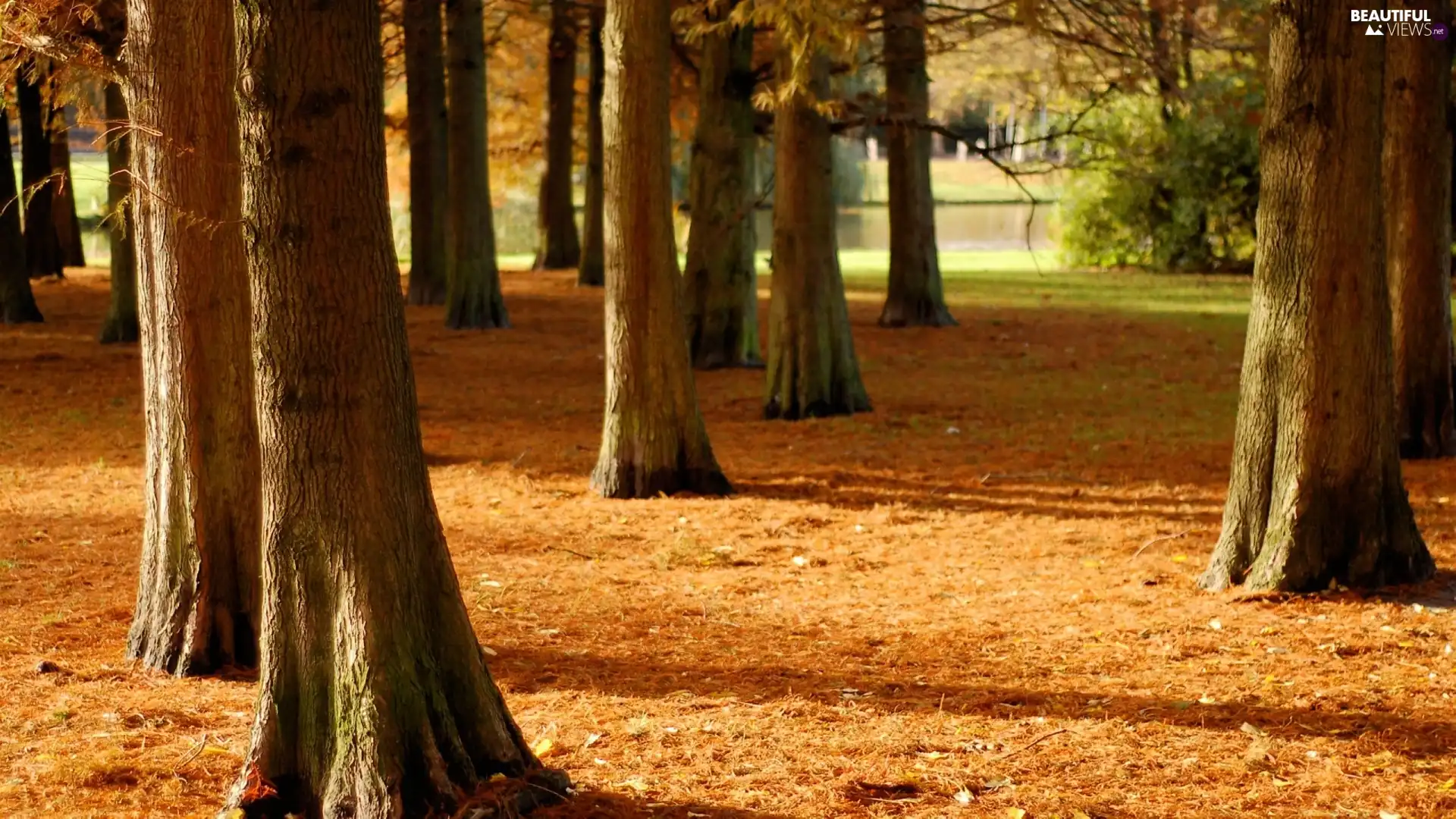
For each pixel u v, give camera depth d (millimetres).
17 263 23547
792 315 14812
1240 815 4699
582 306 27500
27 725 5547
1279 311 7785
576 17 28781
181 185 6219
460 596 4773
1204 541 9258
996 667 6543
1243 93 16641
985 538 9555
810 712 5836
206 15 6133
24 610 7375
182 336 6328
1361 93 7477
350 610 4445
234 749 5324
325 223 4348
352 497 4441
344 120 4316
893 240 23547
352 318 4406
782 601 7934
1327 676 6285
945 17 13945
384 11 26516
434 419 14914
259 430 4566
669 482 11070
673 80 23828
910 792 4934
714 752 5328
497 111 40281
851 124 14492
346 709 4441
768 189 18828
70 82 6492
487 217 24109
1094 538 9469
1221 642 6887
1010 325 23828
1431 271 11922
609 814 4652
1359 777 5035
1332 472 7758
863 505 10680
